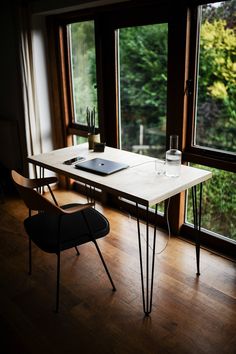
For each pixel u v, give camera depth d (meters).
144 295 2.32
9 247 2.96
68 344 1.98
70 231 2.21
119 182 2.20
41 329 2.09
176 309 2.21
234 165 2.51
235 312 2.18
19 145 4.06
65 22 3.53
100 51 3.24
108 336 2.03
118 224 3.29
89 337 2.02
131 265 2.67
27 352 1.93
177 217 2.98
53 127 3.97
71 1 3.03
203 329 2.05
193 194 2.43
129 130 3.52
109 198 3.68
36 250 2.91
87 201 3.73
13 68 3.76
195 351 1.91
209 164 2.66
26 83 3.64
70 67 3.75
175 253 2.79
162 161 2.43
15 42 3.55
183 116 2.72
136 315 2.17
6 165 4.30
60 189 4.16
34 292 2.41
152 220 3.29
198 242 2.46
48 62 3.75
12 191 4.10
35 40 3.59
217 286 2.41
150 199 1.94
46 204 2.02
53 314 2.21
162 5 2.67
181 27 2.55
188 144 2.81
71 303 2.29
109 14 3.10
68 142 4.01
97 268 2.65
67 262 2.73
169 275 2.53
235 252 2.71
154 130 3.54
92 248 2.90
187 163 2.87
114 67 3.21
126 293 2.37
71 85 3.81
